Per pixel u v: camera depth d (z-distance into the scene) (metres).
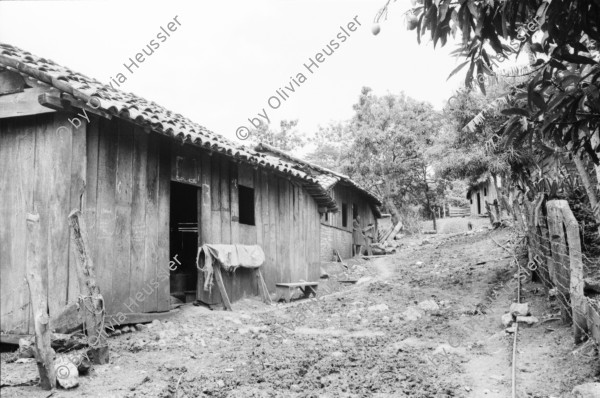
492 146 10.98
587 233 8.30
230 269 10.05
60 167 6.92
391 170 28.25
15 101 7.01
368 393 5.02
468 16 3.25
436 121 28.14
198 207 9.86
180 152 9.27
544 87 3.18
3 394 4.76
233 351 6.73
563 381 4.89
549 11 2.91
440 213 41.03
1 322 7.18
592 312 5.31
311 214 14.80
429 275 13.47
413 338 7.36
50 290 6.83
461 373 5.60
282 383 5.32
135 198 8.10
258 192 11.95
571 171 8.34
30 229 5.01
